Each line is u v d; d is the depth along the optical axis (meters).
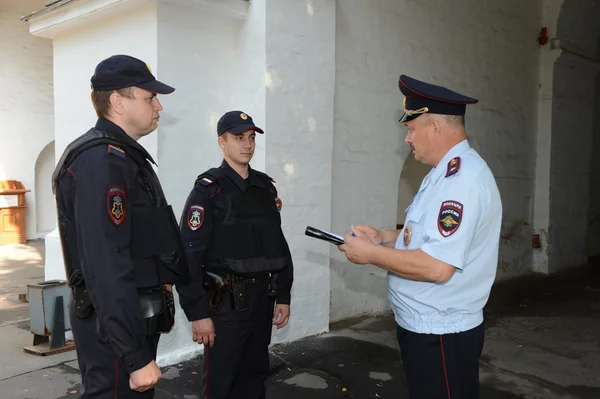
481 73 6.66
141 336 1.79
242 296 2.56
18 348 4.20
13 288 6.31
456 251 1.83
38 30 4.66
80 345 1.91
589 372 3.97
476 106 6.64
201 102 4.05
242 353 2.62
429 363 1.99
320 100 4.48
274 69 4.11
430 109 2.01
